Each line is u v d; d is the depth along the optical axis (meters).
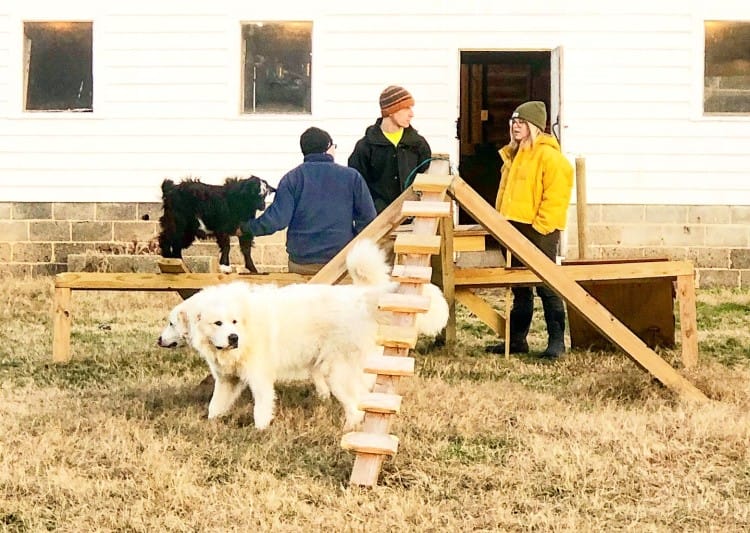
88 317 14.93
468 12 17.16
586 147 17.16
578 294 12.14
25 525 8.77
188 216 15.47
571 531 8.65
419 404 11.95
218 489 9.57
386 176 13.78
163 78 17.39
